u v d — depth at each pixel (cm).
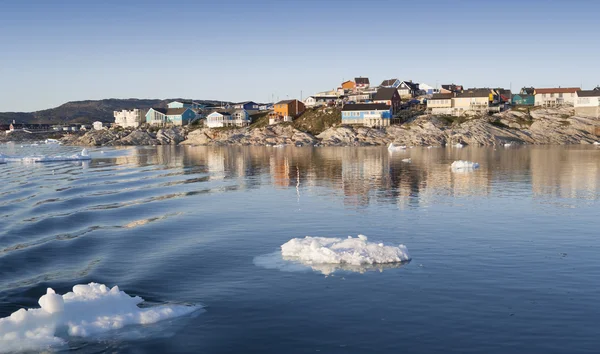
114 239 3120
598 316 1798
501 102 16962
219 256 2695
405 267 2412
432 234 3100
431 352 1566
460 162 7119
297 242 2742
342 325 1780
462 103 15838
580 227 3238
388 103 16250
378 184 5550
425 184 5472
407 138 14312
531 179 5759
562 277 2236
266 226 3447
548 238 2961
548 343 1602
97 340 1698
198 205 4369
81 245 2973
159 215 3912
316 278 2277
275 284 2212
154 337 1719
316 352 1588
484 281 2197
